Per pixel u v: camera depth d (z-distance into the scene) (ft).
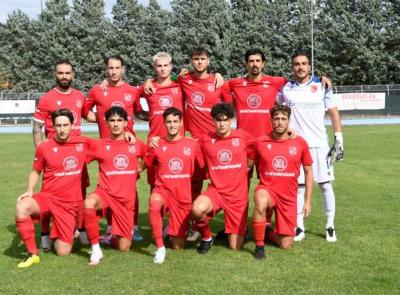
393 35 142.00
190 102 22.03
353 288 15.20
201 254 19.01
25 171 41.86
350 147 55.83
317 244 19.94
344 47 144.97
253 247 19.97
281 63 146.51
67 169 19.13
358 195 29.43
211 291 15.15
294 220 19.51
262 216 18.44
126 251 19.62
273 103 21.57
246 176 19.77
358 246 19.47
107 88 22.25
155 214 18.48
